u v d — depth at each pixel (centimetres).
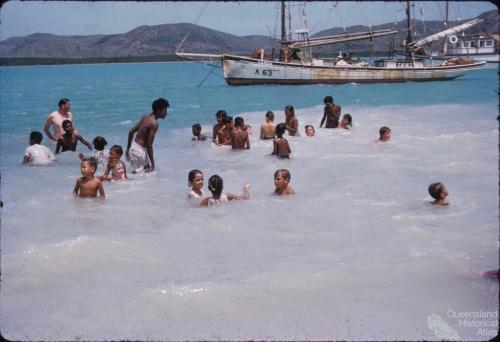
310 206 745
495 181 846
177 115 2056
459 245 564
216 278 493
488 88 3038
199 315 417
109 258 548
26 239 615
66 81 5684
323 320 402
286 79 3444
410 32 3981
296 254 558
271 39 3634
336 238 607
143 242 604
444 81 3791
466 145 1177
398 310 419
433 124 1555
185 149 1259
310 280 480
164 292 458
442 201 732
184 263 539
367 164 1016
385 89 3164
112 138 1476
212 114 2072
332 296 447
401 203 743
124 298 451
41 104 2719
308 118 1805
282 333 386
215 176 767
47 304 443
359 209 721
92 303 444
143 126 1002
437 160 1025
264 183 897
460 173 912
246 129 1268
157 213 732
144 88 3922
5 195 830
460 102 2242
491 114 1748
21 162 1120
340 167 1001
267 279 485
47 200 802
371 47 3809
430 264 511
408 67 3644
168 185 903
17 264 527
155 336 387
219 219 695
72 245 579
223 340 373
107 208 758
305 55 3638
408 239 590
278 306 431
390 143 1230
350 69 3494
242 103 2511
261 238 616
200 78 5603
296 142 1298
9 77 7225
